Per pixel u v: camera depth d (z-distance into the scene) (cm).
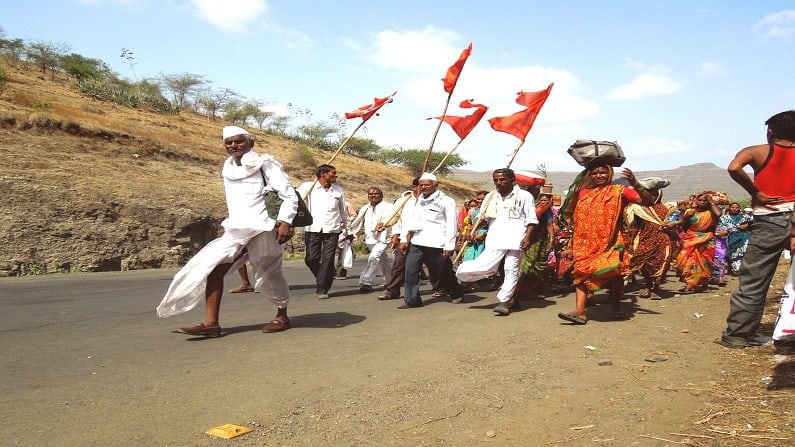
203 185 2122
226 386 441
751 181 532
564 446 335
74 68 3731
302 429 363
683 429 354
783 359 489
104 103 3350
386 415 386
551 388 440
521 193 752
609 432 353
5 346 571
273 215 601
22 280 1154
